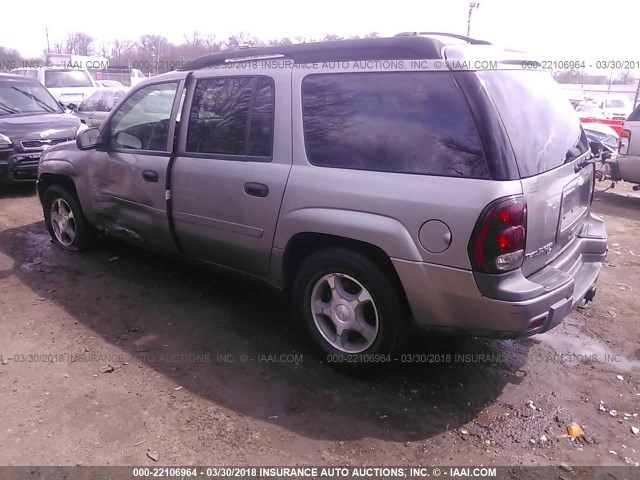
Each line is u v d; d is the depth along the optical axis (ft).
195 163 12.67
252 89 11.80
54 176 17.51
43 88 32.58
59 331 12.66
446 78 9.37
